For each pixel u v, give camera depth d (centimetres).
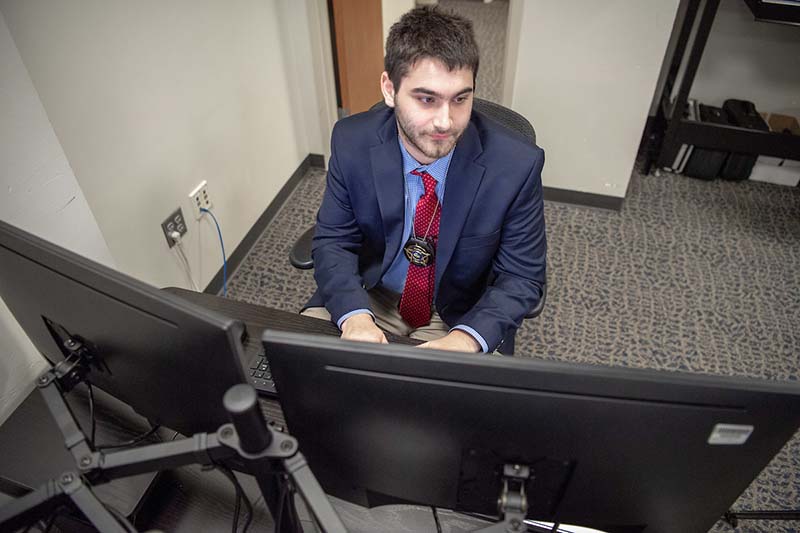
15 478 91
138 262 168
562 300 214
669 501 67
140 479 89
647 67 210
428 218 127
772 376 185
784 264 226
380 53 263
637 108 222
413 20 102
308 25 230
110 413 100
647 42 204
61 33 125
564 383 54
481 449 63
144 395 78
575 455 61
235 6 193
